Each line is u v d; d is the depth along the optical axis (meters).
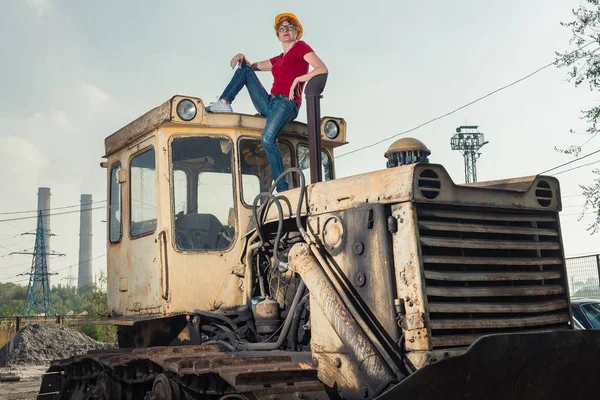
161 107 5.56
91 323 6.36
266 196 4.95
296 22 5.80
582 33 14.35
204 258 5.49
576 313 9.33
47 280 89.06
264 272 5.11
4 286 145.88
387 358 3.79
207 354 4.62
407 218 3.89
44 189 143.88
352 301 4.08
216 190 5.64
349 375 3.94
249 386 3.79
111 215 6.62
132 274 6.05
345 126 6.34
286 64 5.61
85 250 153.12
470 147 41.06
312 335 4.21
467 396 3.50
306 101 5.26
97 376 5.92
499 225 4.28
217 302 5.45
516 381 3.63
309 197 4.50
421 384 3.40
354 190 4.20
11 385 15.19
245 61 6.01
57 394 6.96
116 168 6.59
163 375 4.71
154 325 5.73
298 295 4.63
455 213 4.06
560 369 3.75
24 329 24.31
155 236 5.64
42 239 90.25
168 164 5.57
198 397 4.63
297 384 3.90
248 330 5.07
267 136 5.54
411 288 3.82
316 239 4.38
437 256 3.92
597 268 14.41
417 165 3.92
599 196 14.06
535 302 4.28
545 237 4.52
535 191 4.49
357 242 4.11
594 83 14.20
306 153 6.15
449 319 3.86
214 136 5.66
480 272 4.07
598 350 3.86
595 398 3.95
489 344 3.50
